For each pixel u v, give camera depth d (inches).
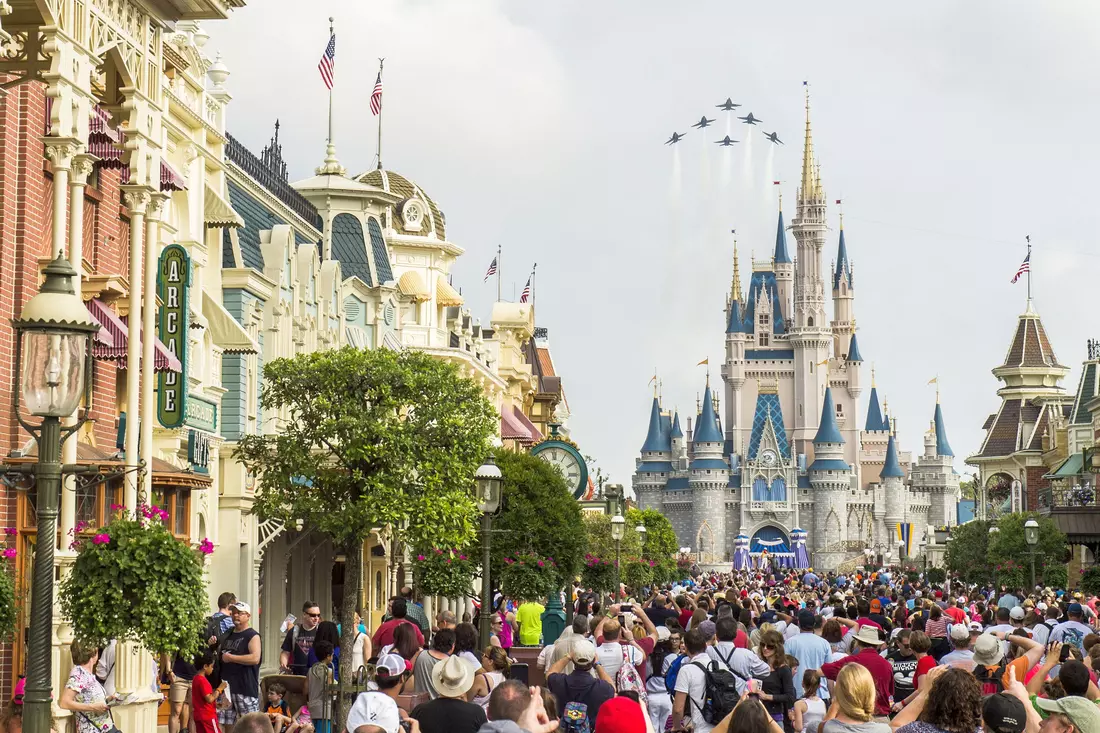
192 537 1236.5
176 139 1434.5
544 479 1939.0
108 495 979.9
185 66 1419.8
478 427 1279.5
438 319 2886.3
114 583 727.7
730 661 790.5
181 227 1457.9
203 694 868.0
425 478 1248.8
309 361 1250.6
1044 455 5206.7
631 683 834.8
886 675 841.5
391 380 1256.2
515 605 2219.5
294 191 2094.0
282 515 1244.5
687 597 1525.6
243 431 1584.6
